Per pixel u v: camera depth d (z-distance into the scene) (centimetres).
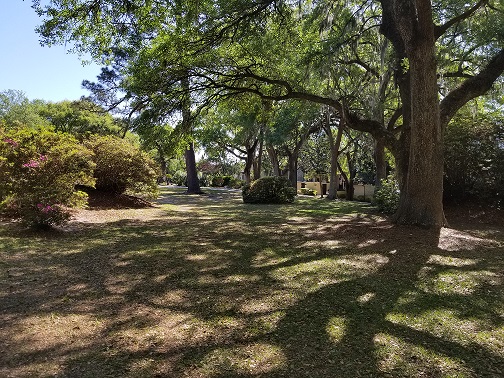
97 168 1360
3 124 1037
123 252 649
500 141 1182
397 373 271
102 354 293
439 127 803
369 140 2114
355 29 1227
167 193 2617
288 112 2086
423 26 745
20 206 803
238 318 368
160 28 904
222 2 900
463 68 1313
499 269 538
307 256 616
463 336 330
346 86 1530
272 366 279
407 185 845
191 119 1195
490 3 1094
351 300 416
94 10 795
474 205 1205
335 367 278
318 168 3916
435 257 599
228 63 1098
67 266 550
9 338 316
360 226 887
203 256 625
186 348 306
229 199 2091
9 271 513
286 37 1076
